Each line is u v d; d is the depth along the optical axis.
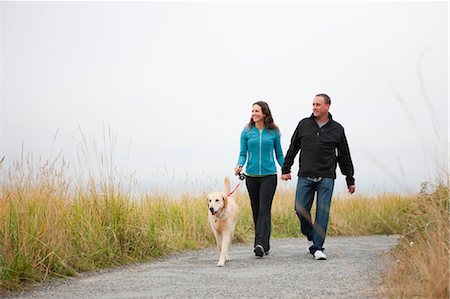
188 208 9.96
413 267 5.05
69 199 7.05
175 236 8.91
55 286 5.41
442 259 4.41
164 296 4.78
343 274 5.72
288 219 12.29
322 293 4.75
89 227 6.84
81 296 4.89
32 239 5.86
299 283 5.25
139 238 7.43
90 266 6.42
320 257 6.98
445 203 6.37
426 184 7.06
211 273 6.05
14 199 6.17
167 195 10.27
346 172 7.38
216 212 7.04
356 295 4.61
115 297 4.80
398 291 4.44
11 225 5.84
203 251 8.52
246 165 7.62
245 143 7.63
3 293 5.08
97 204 7.19
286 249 8.62
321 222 7.09
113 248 6.96
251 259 7.29
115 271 6.34
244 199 11.89
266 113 7.49
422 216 6.79
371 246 8.95
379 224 12.70
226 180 7.77
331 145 7.17
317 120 7.31
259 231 7.41
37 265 5.73
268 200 7.46
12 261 5.45
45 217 6.16
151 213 8.95
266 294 4.77
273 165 7.49
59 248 6.11
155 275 5.97
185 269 6.41
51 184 6.70
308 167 7.20
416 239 6.32
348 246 8.96
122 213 7.34
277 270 6.14
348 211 12.99
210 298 4.65
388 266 6.11
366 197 13.90
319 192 7.17
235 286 5.18
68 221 6.71
